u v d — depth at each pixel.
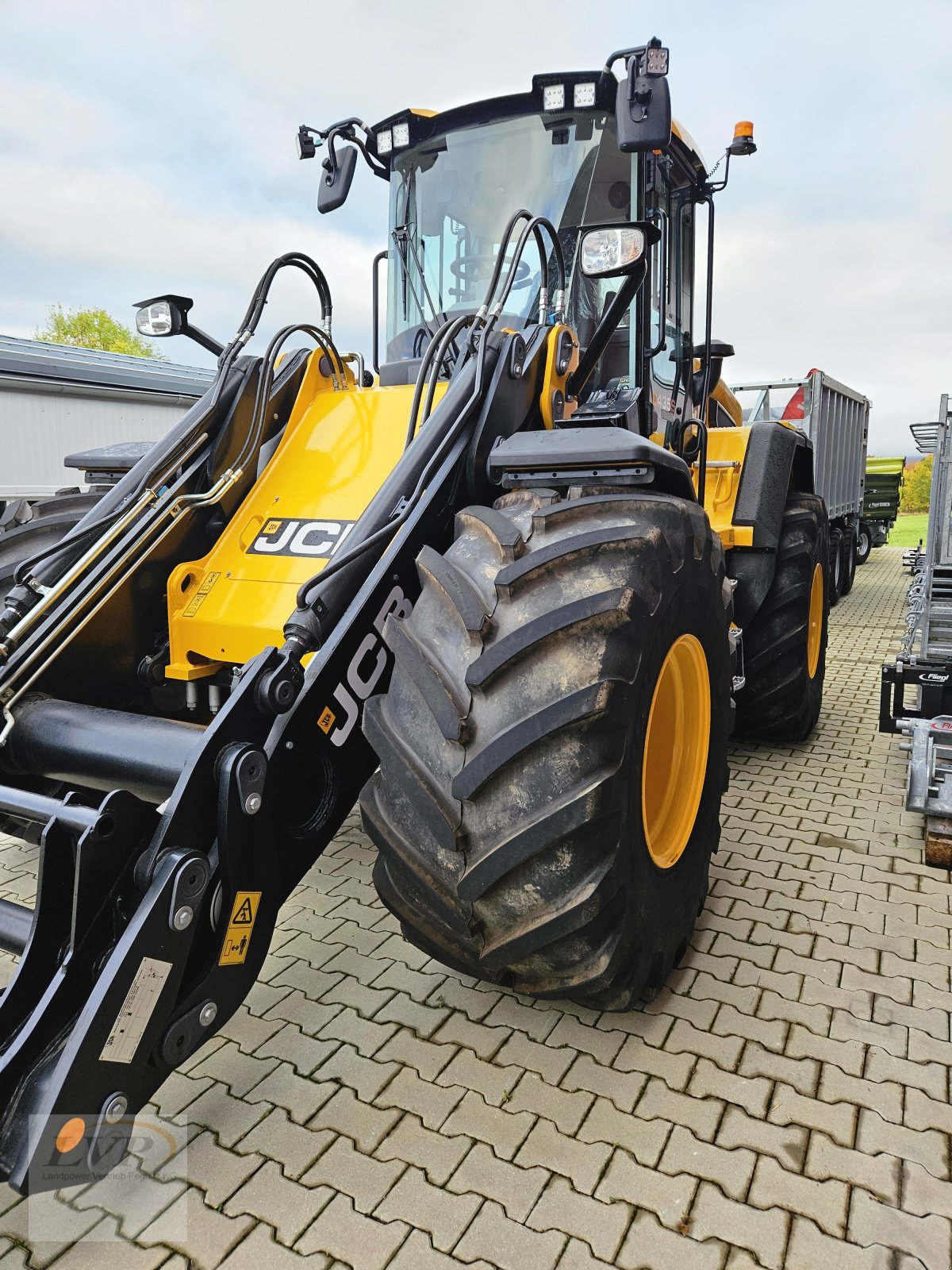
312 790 1.91
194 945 1.64
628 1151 1.80
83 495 3.07
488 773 1.68
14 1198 1.71
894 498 16.23
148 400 9.70
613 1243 1.58
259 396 2.58
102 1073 1.43
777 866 3.12
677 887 2.21
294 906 2.85
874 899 2.88
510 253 3.28
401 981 2.42
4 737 2.07
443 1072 2.04
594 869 1.74
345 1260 1.55
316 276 2.75
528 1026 2.22
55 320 48.22
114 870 1.55
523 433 2.23
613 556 1.87
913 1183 1.72
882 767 4.23
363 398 2.69
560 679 1.72
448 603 1.87
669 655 2.10
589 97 3.05
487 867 1.70
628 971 1.94
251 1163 1.78
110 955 1.49
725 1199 1.68
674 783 2.37
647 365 3.23
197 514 2.50
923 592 4.02
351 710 1.93
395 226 3.57
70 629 2.24
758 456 4.25
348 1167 1.76
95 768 1.93
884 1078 2.02
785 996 2.34
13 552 2.82
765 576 4.19
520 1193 1.69
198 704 2.53
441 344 2.26
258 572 2.38
